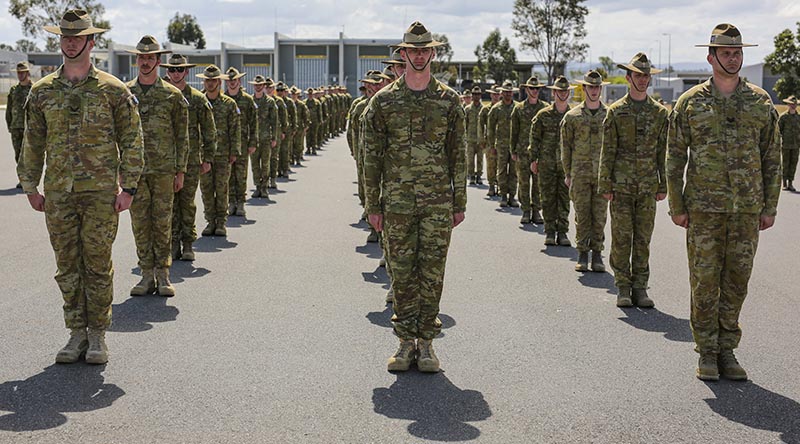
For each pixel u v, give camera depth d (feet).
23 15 259.60
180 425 16.12
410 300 19.79
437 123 19.51
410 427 16.22
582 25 218.38
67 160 19.39
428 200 19.52
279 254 34.63
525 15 220.43
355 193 58.44
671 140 19.89
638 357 21.13
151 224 26.89
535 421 16.66
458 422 16.55
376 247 36.65
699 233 19.42
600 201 32.01
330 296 27.22
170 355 20.59
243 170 45.70
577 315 25.41
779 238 40.68
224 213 39.11
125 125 19.99
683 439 15.88
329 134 128.26
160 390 18.07
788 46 157.79
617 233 26.58
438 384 18.83
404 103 19.42
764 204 19.52
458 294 27.91
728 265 19.44
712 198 19.16
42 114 19.52
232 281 29.30
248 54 245.86
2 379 18.56
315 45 242.37
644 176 26.35
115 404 17.20
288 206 50.85
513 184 52.31
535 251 36.65
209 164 32.35
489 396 18.07
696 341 19.76
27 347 20.90
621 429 16.31
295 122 70.49
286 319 24.23
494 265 33.19
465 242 38.68
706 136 19.30
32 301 25.45
